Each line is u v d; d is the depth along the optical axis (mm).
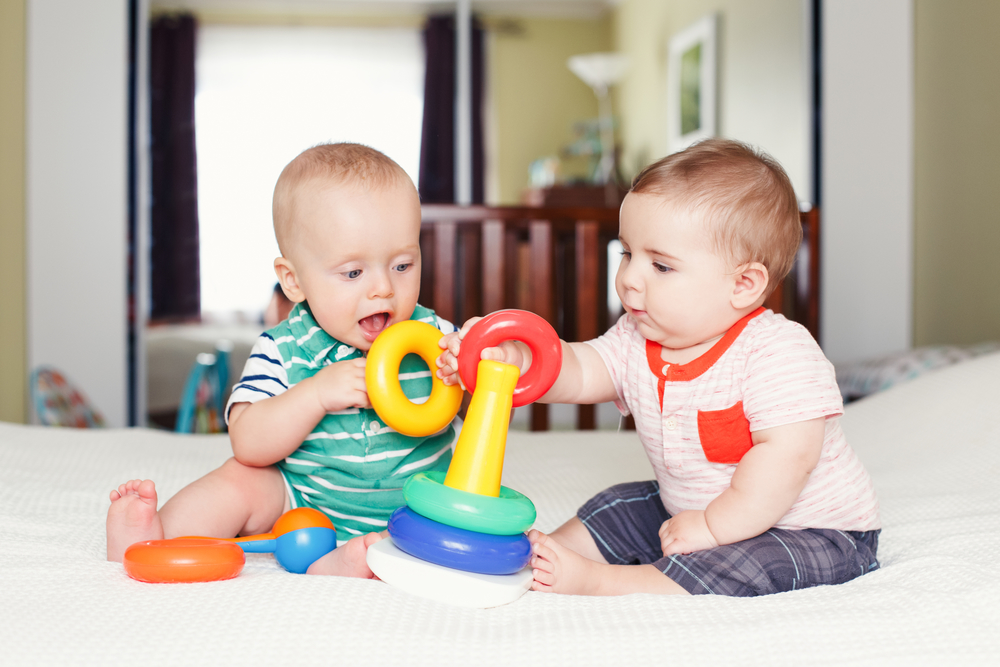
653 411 978
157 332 4008
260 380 1034
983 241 2838
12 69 3152
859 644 667
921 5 3311
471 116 4473
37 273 3199
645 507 1066
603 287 3080
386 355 906
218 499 985
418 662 614
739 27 4125
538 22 4574
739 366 918
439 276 2387
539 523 1144
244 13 4180
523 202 4602
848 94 3443
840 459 955
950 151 3086
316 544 876
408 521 787
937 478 1267
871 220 3438
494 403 821
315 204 947
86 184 3223
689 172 909
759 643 663
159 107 4082
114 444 1519
